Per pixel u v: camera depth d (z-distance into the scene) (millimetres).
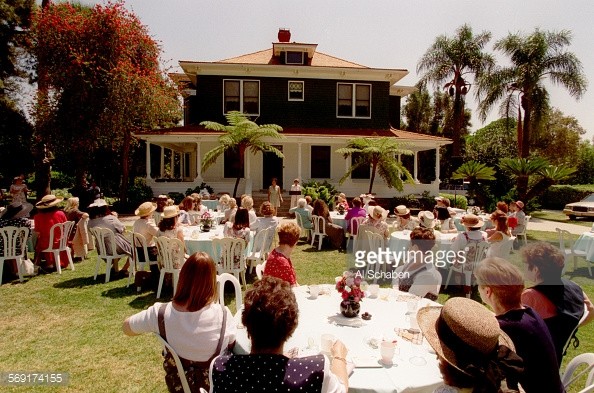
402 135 21500
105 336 5102
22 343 4887
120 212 18500
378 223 6969
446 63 28734
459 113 29266
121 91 17828
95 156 27984
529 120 24078
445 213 8711
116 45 18188
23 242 7547
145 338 5051
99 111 17750
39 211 8039
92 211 7668
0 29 22188
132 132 19000
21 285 7277
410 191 20797
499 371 1474
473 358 1521
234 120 18859
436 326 1677
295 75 22562
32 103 18312
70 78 17453
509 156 28625
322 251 10688
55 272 8211
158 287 6629
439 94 38875
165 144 23094
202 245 7457
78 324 5484
